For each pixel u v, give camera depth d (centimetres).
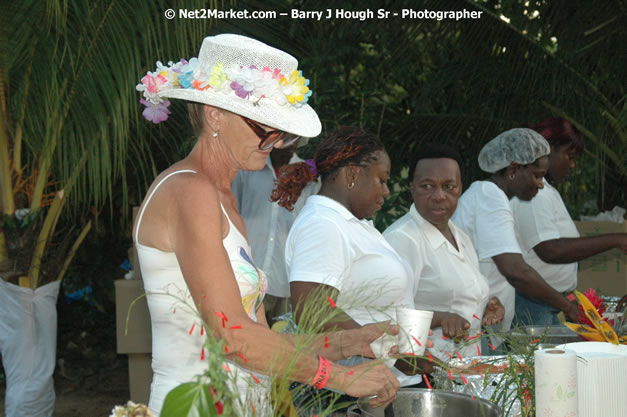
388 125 669
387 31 626
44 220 478
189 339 170
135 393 468
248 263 177
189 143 594
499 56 616
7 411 455
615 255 452
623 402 166
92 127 455
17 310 452
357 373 162
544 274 381
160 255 168
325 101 670
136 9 443
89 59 443
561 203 395
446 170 278
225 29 565
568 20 600
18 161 457
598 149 598
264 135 182
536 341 198
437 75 637
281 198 247
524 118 629
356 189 242
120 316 462
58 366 686
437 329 257
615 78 609
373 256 237
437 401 169
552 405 153
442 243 281
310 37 646
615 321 228
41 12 425
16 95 444
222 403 104
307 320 163
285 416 151
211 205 161
